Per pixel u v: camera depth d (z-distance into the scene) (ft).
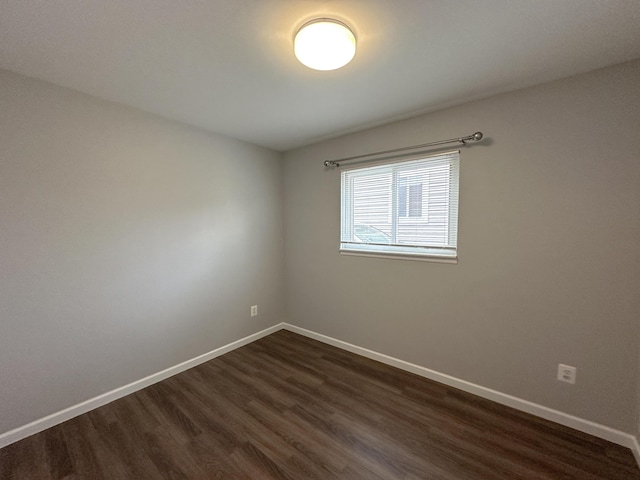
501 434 5.62
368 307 8.90
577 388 5.72
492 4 3.81
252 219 10.16
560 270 5.82
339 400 6.76
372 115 7.53
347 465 4.93
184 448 5.30
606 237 5.36
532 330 6.16
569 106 5.60
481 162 6.62
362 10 3.94
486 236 6.63
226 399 6.83
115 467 4.90
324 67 4.87
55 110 5.87
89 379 6.46
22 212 5.54
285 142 9.95
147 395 7.02
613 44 4.63
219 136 9.01
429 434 5.63
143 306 7.37
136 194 7.16
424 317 7.72
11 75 5.36
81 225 6.28
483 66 5.28
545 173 5.89
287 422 6.01
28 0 3.61
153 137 7.44
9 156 5.37
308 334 10.75
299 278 10.92
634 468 4.81
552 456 5.07
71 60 5.05
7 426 5.45
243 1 3.72
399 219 8.14
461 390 7.14
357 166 8.87
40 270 5.77
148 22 4.11
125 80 5.75
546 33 4.38
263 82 5.87
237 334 9.81
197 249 8.54
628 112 5.11
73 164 6.14
